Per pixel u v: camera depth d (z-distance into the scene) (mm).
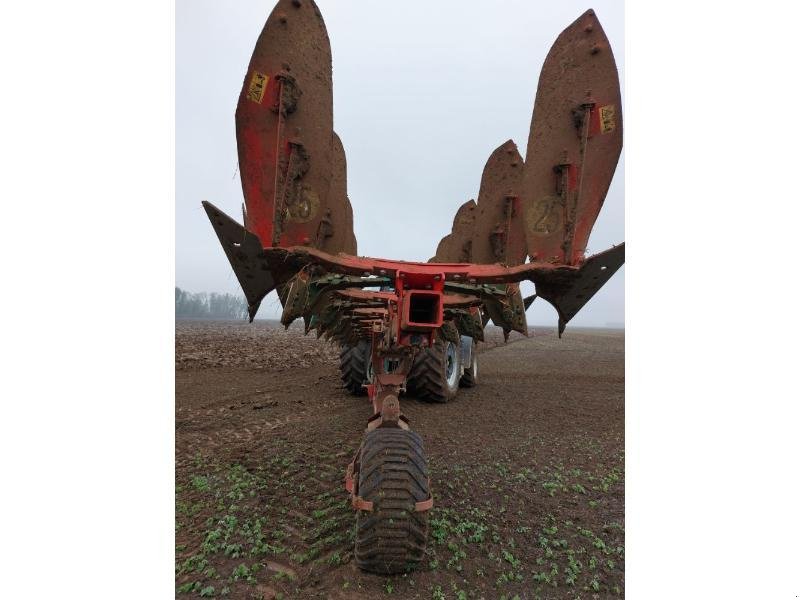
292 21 2598
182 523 3621
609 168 2619
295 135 2633
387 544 2707
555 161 2787
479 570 3008
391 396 3311
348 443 5840
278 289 3578
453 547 3221
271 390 10008
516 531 3586
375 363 3885
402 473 2771
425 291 2730
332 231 3455
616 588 2863
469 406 8320
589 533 3527
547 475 4809
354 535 3391
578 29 2736
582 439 6246
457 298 5238
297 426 6723
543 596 2779
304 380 11539
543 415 7695
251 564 3031
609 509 4012
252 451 5492
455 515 3811
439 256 7605
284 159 2580
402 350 3693
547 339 34281
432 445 5828
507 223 4230
